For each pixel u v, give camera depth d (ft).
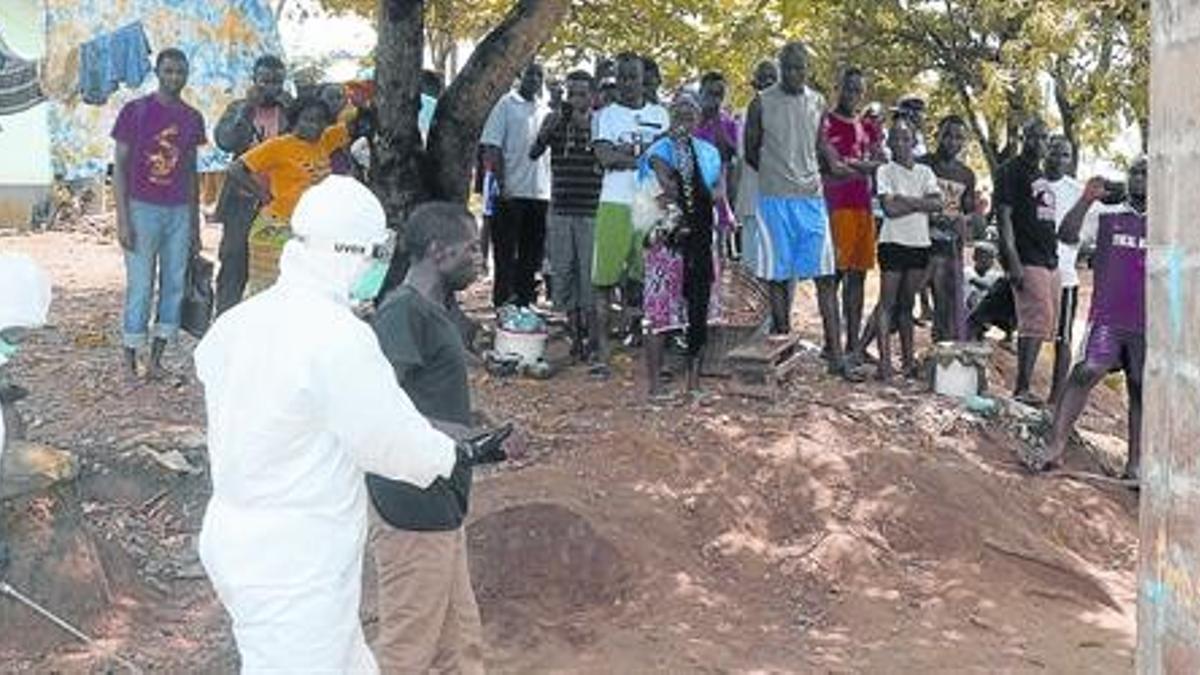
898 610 20.33
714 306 27.30
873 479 23.07
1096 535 24.03
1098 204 28.68
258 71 28.32
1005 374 32.01
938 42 57.16
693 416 24.79
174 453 22.13
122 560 19.24
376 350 11.10
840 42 55.88
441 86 33.47
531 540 20.15
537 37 27.37
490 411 24.94
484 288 38.11
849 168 27.68
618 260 26.73
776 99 27.17
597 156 26.86
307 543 10.93
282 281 11.32
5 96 40.11
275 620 10.87
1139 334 24.77
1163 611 6.28
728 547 21.11
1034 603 21.12
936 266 29.96
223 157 36.58
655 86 29.58
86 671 16.96
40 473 18.04
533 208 31.73
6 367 25.26
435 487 13.67
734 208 28.45
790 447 23.61
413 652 13.99
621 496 21.58
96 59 36.81
